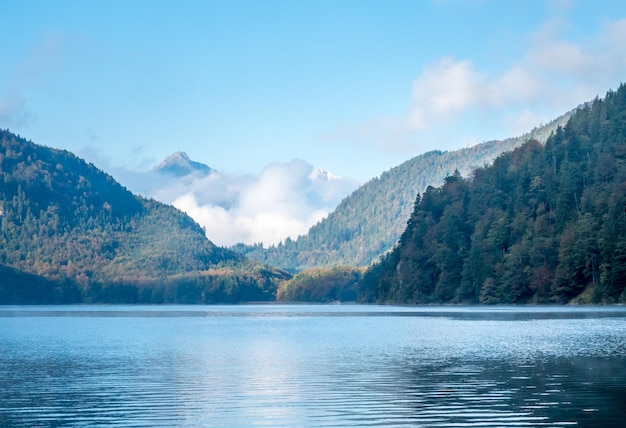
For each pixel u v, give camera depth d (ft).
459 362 201.05
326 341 286.66
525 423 119.03
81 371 192.03
